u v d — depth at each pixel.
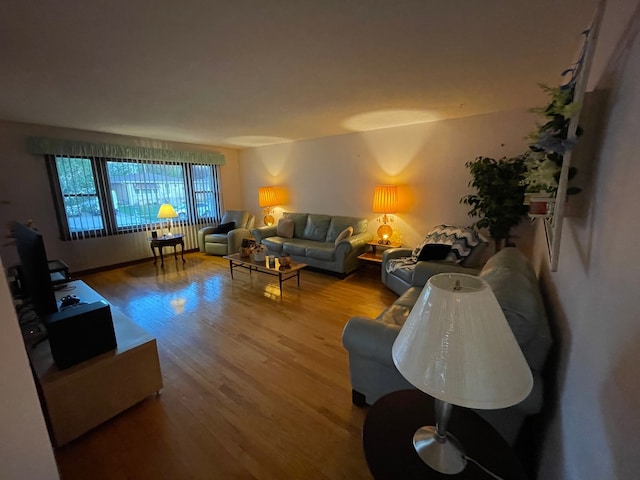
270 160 5.55
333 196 4.74
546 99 2.67
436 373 0.68
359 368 1.56
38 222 3.72
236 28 1.44
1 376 0.68
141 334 1.76
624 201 0.67
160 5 1.24
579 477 0.75
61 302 2.08
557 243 0.98
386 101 2.71
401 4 1.26
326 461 1.34
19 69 1.90
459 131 3.41
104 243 4.33
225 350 2.23
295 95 2.52
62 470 1.31
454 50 1.71
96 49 1.64
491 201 2.76
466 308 0.69
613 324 0.67
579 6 1.28
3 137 3.43
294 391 1.78
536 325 1.08
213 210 5.82
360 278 3.91
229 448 1.41
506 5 1.28
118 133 4.23
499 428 1.17
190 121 3.48
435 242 3.12
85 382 1.46
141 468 1.32
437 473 0.80
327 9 1.29
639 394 0.52
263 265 3.53
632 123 0.65
